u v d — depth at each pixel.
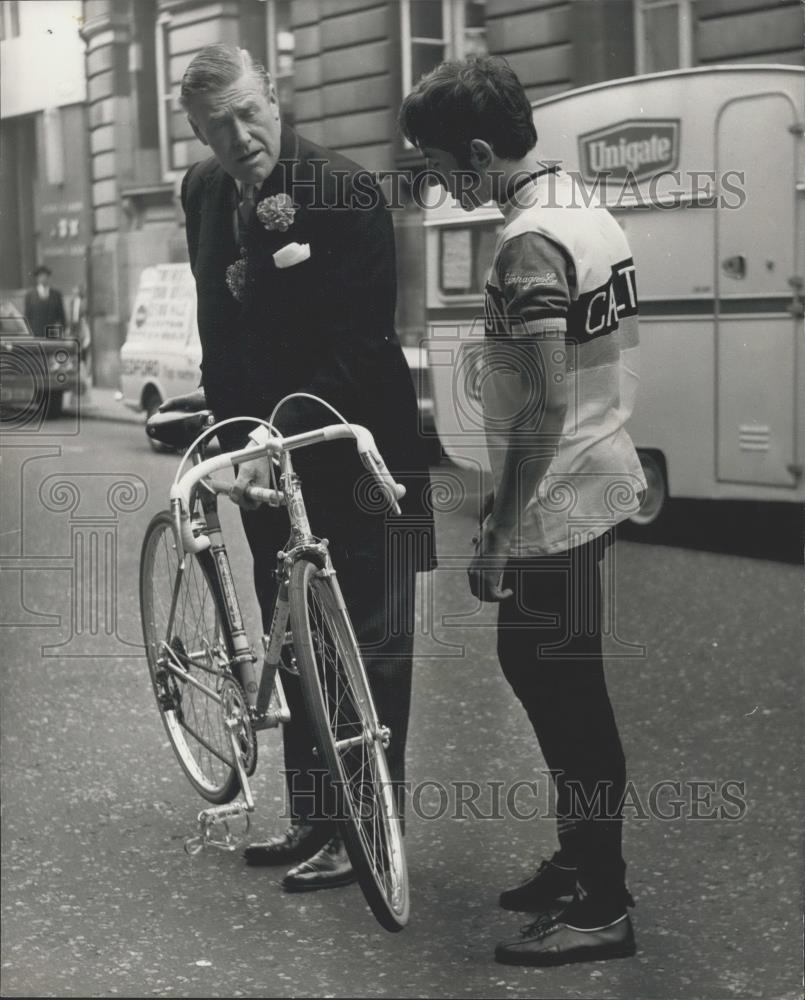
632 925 2.92
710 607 5.38
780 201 5.65
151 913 3.01
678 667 4.75
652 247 5.99
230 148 3.04
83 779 3.62
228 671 3.09
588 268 2.68
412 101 2.74
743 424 6.23
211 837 3.37
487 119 2.69
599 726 2.82
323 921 3.01
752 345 6.12
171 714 3.43
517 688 2.86
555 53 5.01
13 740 3.82
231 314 3.21
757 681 4.59
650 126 5.21
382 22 4.79
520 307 2.62
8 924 2.97
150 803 3.54
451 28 4.89
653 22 5.01
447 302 5.39
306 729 3.23
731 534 6.35
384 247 3.13
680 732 4.16
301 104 4.82
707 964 2.82
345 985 2.76
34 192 3.81
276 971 2.81
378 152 4.78
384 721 3.19
